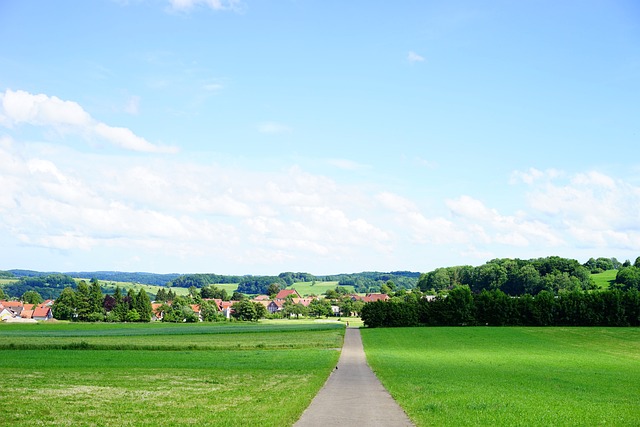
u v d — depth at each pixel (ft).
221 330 411.95
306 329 428.56
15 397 99.25
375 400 95.09
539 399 102.73
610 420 79.15
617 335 366.02
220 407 86.79
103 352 224.94
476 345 312.50
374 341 334.65
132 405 89.81
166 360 193.57
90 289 645.51
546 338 351.87
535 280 651.66
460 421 71.67
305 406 85.92
